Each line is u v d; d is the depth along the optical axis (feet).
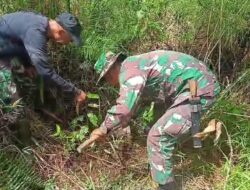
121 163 6.27
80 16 6.73
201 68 5.48
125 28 6.91
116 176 6.15
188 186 6.09
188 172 6.24
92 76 6.77
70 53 6.70
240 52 7.39
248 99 7.04
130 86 5.23
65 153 6.26
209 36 7.11
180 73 5.40
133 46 7.12
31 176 5.84
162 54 5.44
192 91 5.37
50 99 6.56
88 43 6.60
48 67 5.75
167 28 7.36
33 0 6.48
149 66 5.35
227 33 6.95
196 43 7.29
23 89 6.37
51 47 6.64
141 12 7.00
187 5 6.99
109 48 6.65
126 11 7.03
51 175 6.06
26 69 6.24
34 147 6.24
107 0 6.94
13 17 5.82
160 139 5.48
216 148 6.44
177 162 6.32
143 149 6.46
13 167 5.76
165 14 7.43
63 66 6.79
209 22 6.93
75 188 5.97
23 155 5.88
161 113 6.15
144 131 6.49
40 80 6.22
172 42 7.32
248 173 6.12
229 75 7.28
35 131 6.41
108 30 6.82
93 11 6.84
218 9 6.83
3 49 5.94
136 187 6.06
